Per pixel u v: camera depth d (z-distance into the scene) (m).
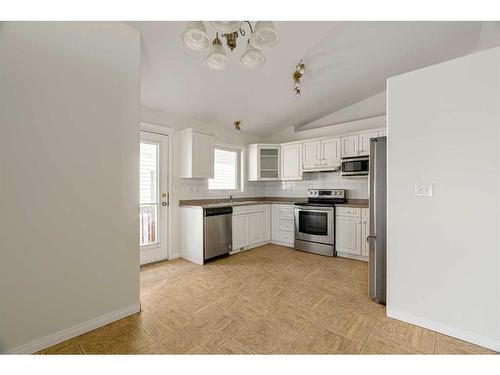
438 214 1.85
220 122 4.48
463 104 1.74
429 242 1.89
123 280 2.08
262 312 2.16
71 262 1.80
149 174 3.57
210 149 4.01
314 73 3.48
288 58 3.05
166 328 1.91
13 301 1.57
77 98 1.82
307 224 4.23
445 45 3.11
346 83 3.89
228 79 3.25
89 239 1.89
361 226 3.71
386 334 1.83
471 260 1.73
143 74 2.88
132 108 2.13
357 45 3.01
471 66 1.71
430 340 1.76
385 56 3.26
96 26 1.92
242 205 4.22
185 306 2.27
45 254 1.69
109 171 1.99
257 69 3.16
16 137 1.57
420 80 1.92
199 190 4.26
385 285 2.29
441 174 1.84
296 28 2.57
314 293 2.55
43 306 1.68
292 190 5.16
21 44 1.59
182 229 3.86
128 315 2.10
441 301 1.85
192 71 2.95
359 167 3.86
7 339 1.56
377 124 4.23
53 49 1.71
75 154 1.81
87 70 1.87
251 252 4.18
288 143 4.91
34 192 1.64
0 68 1.51
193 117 4.11
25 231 1.61
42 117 1.66
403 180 2.00
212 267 3.39
